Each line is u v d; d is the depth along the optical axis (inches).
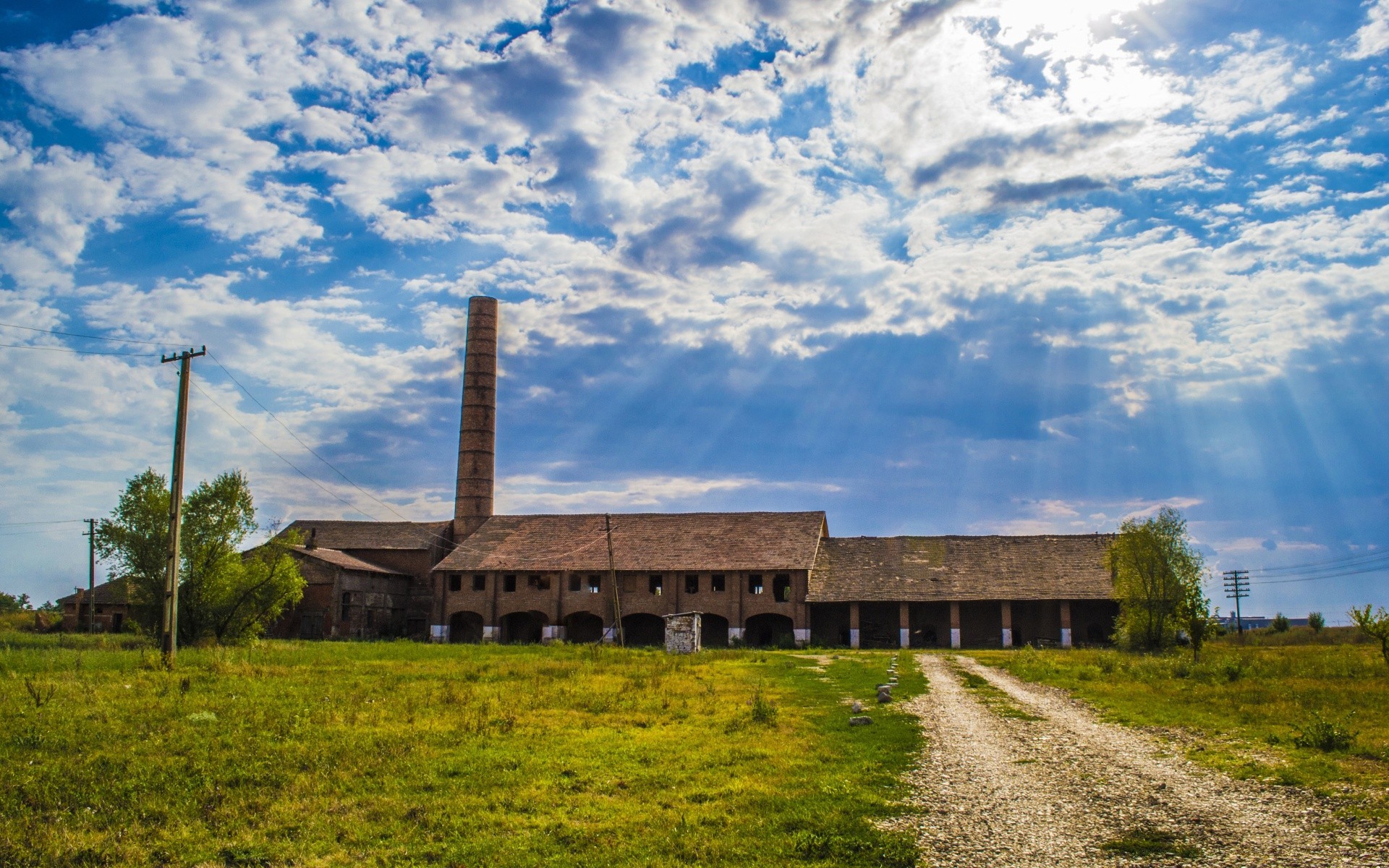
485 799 514.6
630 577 2839.6
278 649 1706.4
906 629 2613.2
